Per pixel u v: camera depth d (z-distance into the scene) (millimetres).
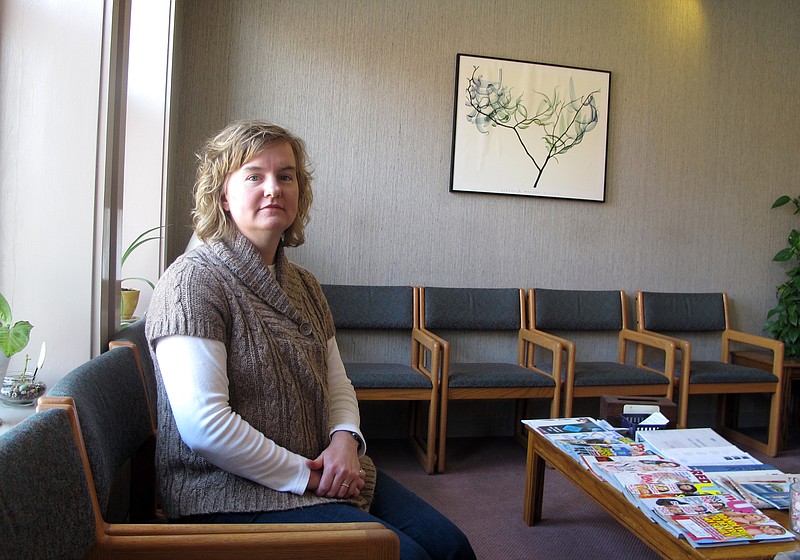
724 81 3711
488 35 3377
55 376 1499
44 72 1463
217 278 1204
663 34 3609
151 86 2594
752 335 3541
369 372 2816
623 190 3592
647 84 3598
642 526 1548
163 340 1147
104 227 1512
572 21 3480
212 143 1324
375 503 1324
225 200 1312
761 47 3758
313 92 3184
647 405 2270
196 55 3047
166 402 1202
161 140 2600
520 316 3348
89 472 960
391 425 3336
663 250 3668
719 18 3684
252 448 1130
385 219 3291
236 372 1187
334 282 3250
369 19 3234
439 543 1212
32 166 1471
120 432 1198
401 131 3293
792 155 3795
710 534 1365
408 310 3209
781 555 1228
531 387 2920
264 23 3119
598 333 3592
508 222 3443
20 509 746
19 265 1478
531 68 3422
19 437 808
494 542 2172
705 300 3635
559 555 2092
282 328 1249
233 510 1122
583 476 1863
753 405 3826
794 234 3705
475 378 2875
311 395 1276
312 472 1194
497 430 3469
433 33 3311
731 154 3742
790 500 1479
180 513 1142
